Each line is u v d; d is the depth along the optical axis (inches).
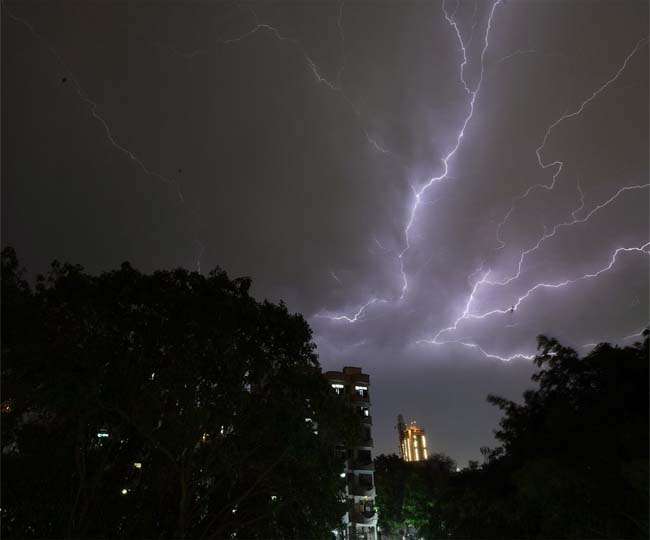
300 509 674.8
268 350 656.4
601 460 424.2
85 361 550.3
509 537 496.4
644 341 481.7
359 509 1556.3
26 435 593.0
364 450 1642.5
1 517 565.9
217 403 599.2
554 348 546.0
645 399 433.4
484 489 530.0
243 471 672.4
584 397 501.7
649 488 363.9
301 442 629.0
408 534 1723.7
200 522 667.4
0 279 530.3
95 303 578.6
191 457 612.7
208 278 648.4
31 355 526.6
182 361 581.6
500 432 562.9
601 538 414.0
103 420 614.2
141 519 629.0
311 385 660.1
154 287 605.6
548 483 424.2
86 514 610.2
